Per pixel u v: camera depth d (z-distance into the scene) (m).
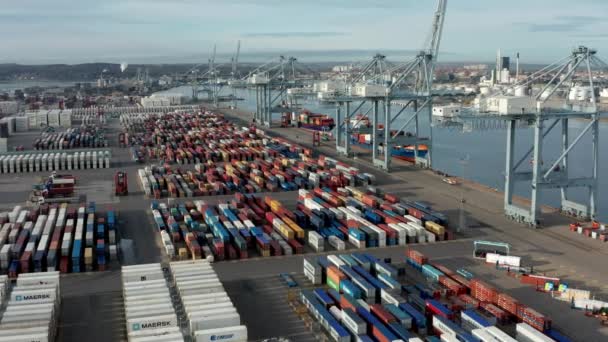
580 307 51.88
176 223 75.44
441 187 104.44
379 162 123.44
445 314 47.22
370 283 54.28
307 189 103.44
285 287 57.62
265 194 99.88
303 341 46.25
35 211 84.56
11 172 122.81
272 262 65.19
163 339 40.91
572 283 58.00
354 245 71.31
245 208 83.94
